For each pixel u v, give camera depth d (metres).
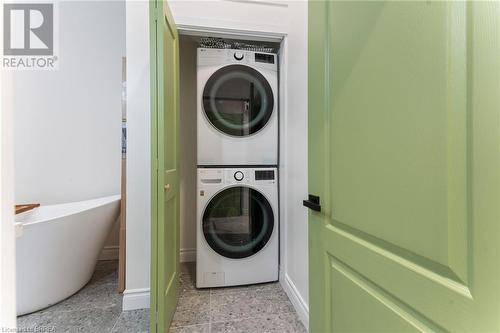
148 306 1.59
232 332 1.38
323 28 0.88
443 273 0.46
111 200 2.00
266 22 1.80
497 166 0.38
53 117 2.23
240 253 1.87
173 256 1.53
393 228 0.58
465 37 0.42
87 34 2.30
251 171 1.92
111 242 2.38
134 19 1.58
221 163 1.90
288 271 1.76
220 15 1.74
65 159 2.26
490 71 0.38
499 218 0.37
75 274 1.74
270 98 1.95
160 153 1.22
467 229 0.42
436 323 0.48
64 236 1.60
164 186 1.24
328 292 0.87
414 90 0.52
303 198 1.47
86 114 2.30
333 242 0.83
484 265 0.39
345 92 0.76
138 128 1.59
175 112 1.59
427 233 0.49
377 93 0.62
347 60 0.75
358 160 0.70
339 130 0.80
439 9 0.46
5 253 0.37
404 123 0.54
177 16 1.68
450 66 0.44
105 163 2.33
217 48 1.95
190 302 1.67
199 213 1.85
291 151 1.71
